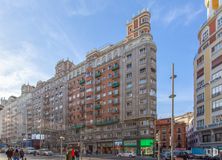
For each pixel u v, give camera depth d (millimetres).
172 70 22125
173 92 22047
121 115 96312
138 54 92938
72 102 125625
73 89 125938
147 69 89438
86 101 114875
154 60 92125
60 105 135125
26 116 174250
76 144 117125
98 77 110375
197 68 77375
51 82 146750
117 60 102062
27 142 150250
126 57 97688
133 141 89062
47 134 142125
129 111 93188
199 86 75188
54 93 142125
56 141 133375
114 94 100750
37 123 158500
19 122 186500
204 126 69375
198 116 74875
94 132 107688
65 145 123562
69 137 123125
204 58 72750
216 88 65375
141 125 88188
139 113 89250
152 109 88375
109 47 107250
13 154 38344
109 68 105250
